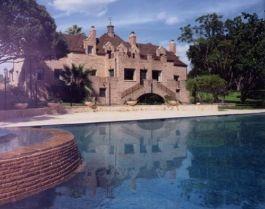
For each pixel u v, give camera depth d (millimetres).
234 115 38625
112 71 54031
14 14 34875
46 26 38812
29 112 33031
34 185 10242
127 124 28797
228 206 9000
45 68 48969
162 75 58469
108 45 55094
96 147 18078
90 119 29672
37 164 10422
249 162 14000
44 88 48156
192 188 10531
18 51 36594
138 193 10117
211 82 50656
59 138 13734
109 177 11930
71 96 48125
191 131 24500
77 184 11062
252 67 55531
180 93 58562
